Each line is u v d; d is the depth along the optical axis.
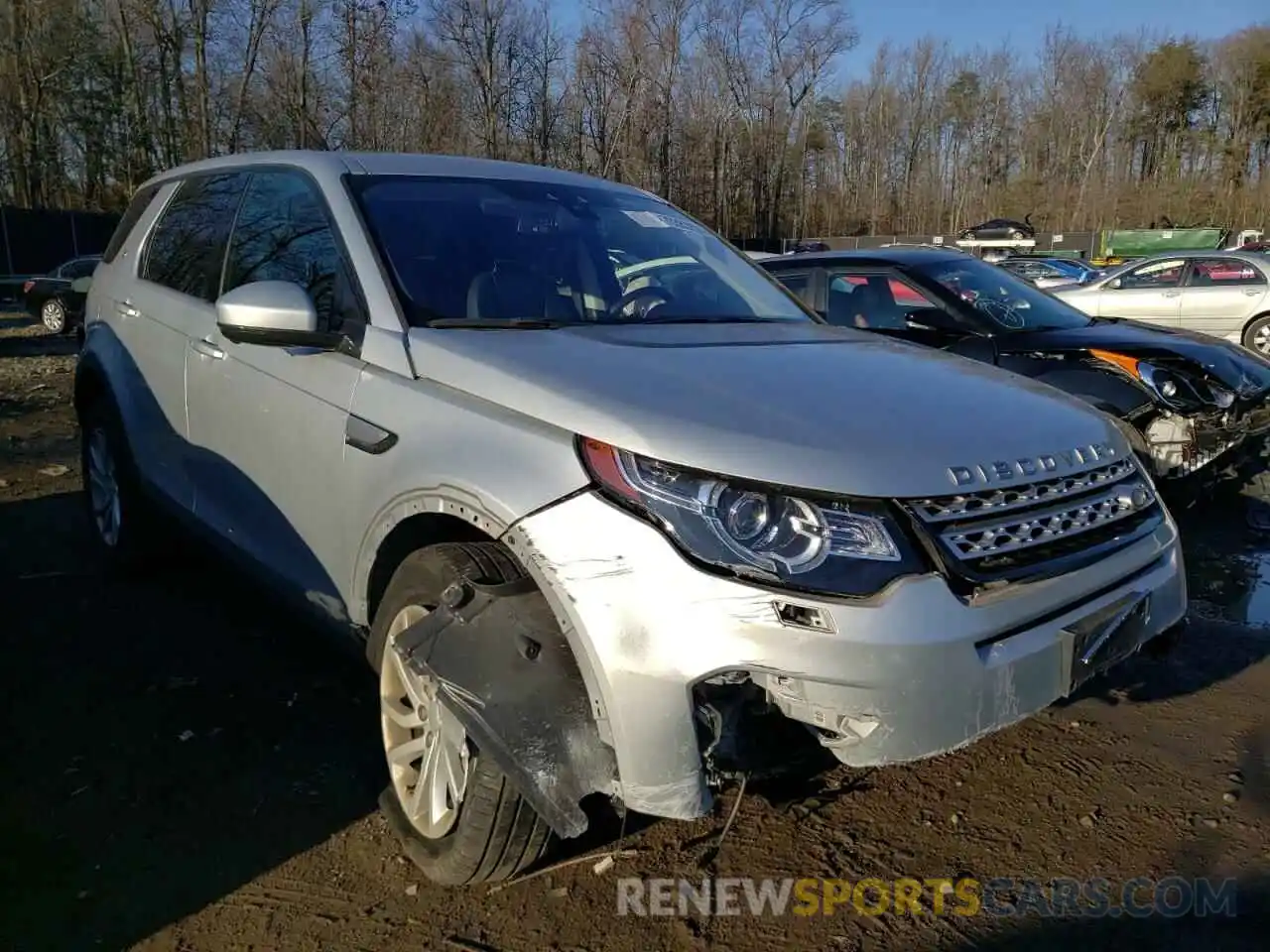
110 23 37.34
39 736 3.25
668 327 3.15
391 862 2.68
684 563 2.10
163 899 2.52
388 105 32.75
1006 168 62.41
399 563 2.77
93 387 4.70
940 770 3.19
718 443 2.20
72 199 39.59
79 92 38.19
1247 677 3.86
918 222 60.62
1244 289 13.78
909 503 2.21
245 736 3.27
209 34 33.62
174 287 4.14
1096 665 2.46
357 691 3.58
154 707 3.45
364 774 3.07
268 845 2.74
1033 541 2.38
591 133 37.62
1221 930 2.49
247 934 2.42
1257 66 58.47
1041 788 3.10
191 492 3.83
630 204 3.99
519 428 2.40
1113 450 2.71
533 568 2.24
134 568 4.57
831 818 2.92
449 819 2.48
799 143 53.62
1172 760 3.27
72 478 6.62
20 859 2.65
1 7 37.16
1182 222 56.62
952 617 2.15
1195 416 5.36
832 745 2.18
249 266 3.63
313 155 3.64
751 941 2.43
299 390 3.09
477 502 2.38
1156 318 14.32
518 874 2.56
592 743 2.18
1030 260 26.92
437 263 3.14
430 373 2.71
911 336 6.22
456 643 2.33
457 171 3.66
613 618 2.12
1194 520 5.97
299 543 3.14
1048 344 5.77
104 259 4.98
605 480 2.22
